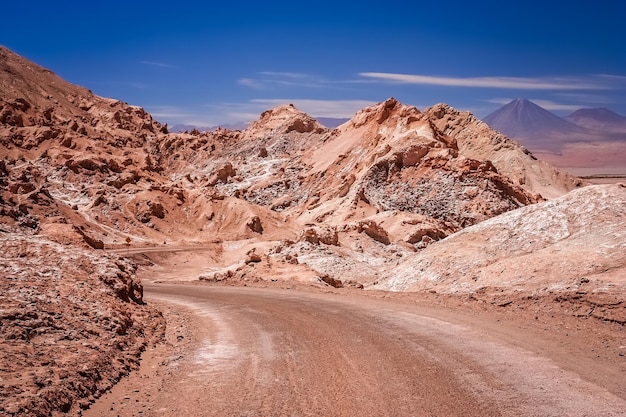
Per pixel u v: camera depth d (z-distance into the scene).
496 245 29.75
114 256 23.39
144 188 110.62
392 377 10.82
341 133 177.50
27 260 17.66
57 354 11.09
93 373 10.67
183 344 15.03
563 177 152.62
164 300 26.56
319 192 130.00
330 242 62.81
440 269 30.27
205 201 109.06
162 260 71.06
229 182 162.12
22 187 74.19
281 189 149.50
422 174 109.44
